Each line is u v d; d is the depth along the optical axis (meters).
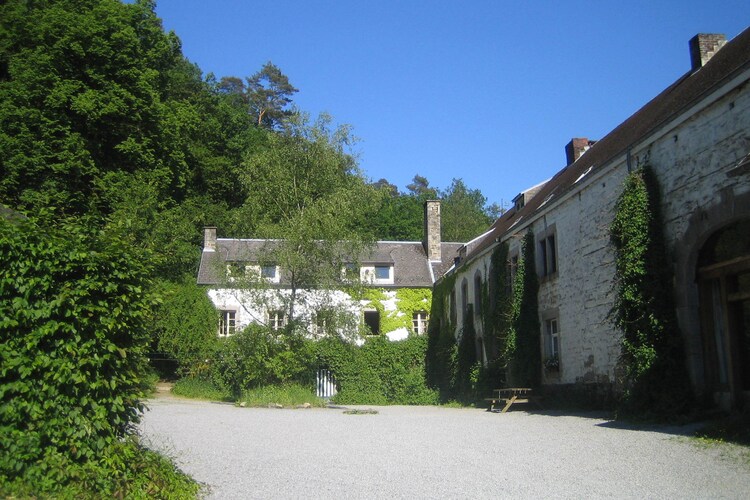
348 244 24.17
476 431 13.11
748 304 12.48
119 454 6.19
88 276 6.17
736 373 12.62
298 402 22.17
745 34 16.12
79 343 6.04
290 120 26.53
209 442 11.27
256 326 23.75
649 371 13.95
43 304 5.87
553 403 20.72
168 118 31.97
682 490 7.03
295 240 23.39
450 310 33.38
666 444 10.25
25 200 23.59
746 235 12.33
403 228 59.56
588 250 18.56
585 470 8.23
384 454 9.81
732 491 6.94
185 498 6.53
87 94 27.12
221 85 63.47
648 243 14.44
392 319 38.09
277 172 25.62
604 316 17.45
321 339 25.03
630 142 17.33
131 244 6.93
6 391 5.67
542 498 6.74
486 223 68.69
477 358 29.23
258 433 12.77
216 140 44.62
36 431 5.72
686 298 13.67
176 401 24.39
